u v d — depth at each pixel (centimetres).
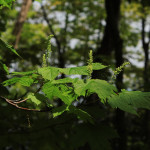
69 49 1530
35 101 164
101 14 1380
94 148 111
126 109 136
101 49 670
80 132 117
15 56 259
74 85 139
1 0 189
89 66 148
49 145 98
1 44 172
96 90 132
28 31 1107
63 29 1498
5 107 157
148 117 891
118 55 635
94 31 1530
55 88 158
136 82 1262
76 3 1355
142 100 146
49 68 152
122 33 1427
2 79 197
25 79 164
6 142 96
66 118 134
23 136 102
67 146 105
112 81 164
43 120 122
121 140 536
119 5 672
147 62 1423
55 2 1319
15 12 1046
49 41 169
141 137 1004
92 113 157
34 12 1294
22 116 159
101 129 124
